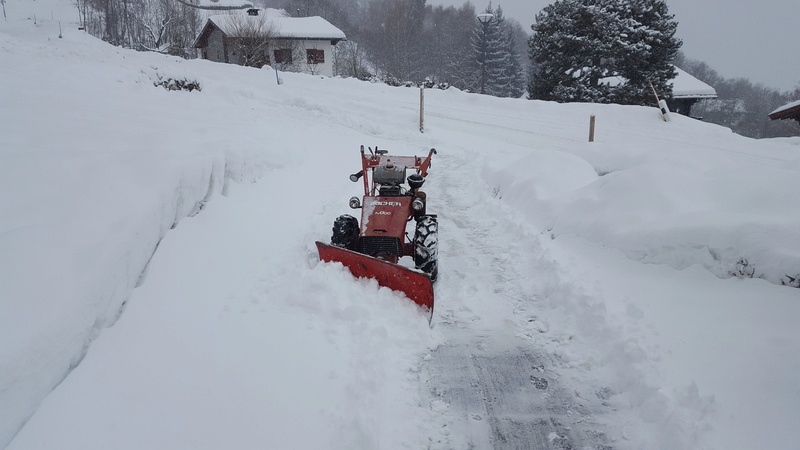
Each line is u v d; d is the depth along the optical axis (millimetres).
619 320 4859
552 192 8438
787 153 13844
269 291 5426
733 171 6691
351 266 5688
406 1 84312
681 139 15945
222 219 6855
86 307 4059
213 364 4148
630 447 3672
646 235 5910
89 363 3900
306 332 4750
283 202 8203
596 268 5984
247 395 3842
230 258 5992
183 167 6652
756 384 3865
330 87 24672
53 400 3490
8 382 3230
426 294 5180
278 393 3896
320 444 3449
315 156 11305
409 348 4797
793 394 3707
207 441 3389
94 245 4586
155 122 10758
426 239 5988
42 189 5645
